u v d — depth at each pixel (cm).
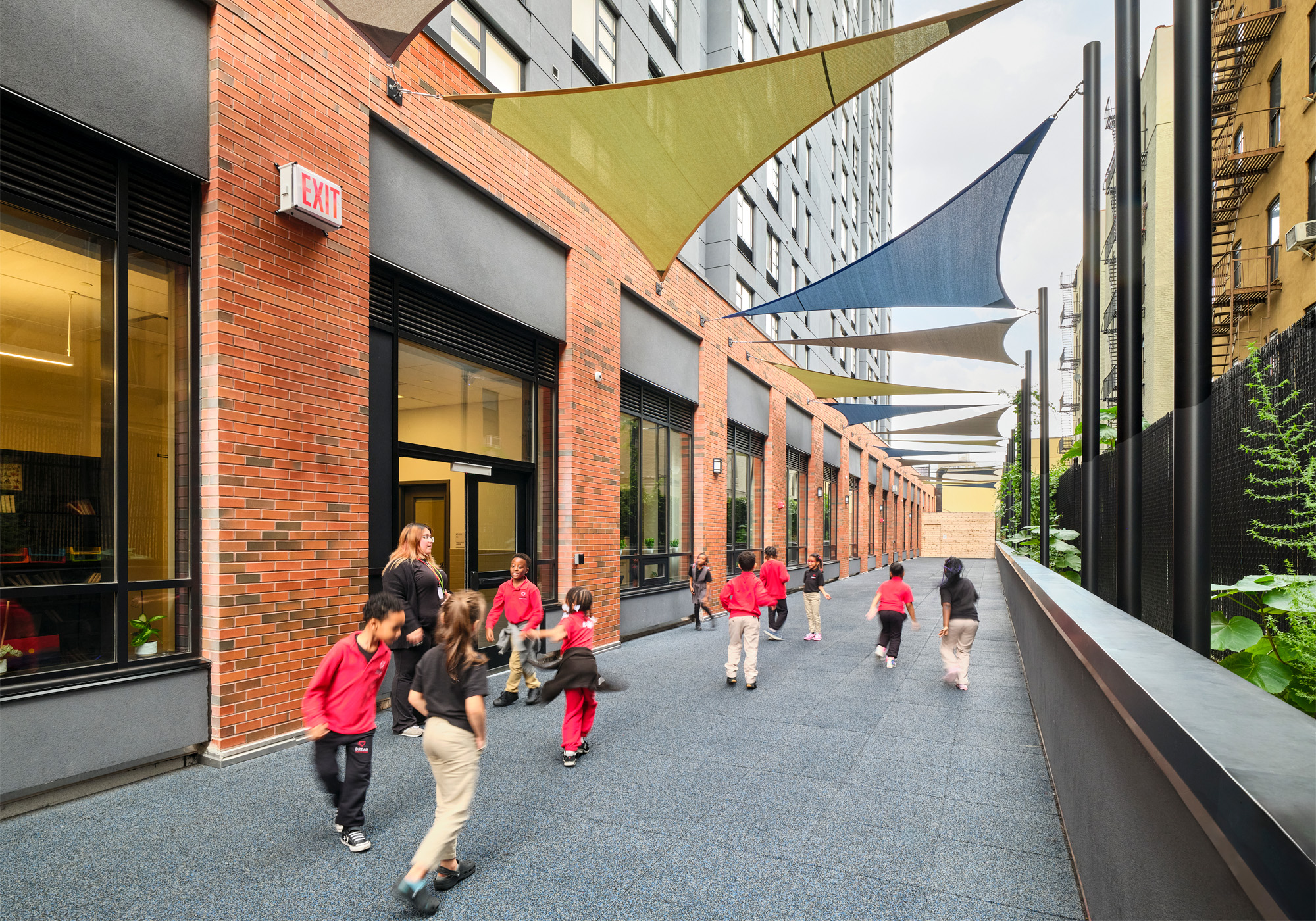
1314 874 84
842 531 2816
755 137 617
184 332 530
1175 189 287
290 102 579
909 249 880
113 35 470
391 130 689
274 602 553
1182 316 283
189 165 513
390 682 680
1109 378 2320
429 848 329
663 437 1363
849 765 542
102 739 455
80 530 468
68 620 458
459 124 777
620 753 570
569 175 712
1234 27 1706
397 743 586
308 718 382
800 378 1702
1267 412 296
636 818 441
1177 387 287
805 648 1109
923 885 358
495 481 890
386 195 689
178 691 497
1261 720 150
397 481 710
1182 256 282
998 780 511
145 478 507
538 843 405
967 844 405
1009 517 2533
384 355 698
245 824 419
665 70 1397
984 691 800
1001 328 1170
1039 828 427
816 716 685
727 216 1692
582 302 1026
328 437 603
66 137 463
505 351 897
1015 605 1195
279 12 574
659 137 627
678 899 344
